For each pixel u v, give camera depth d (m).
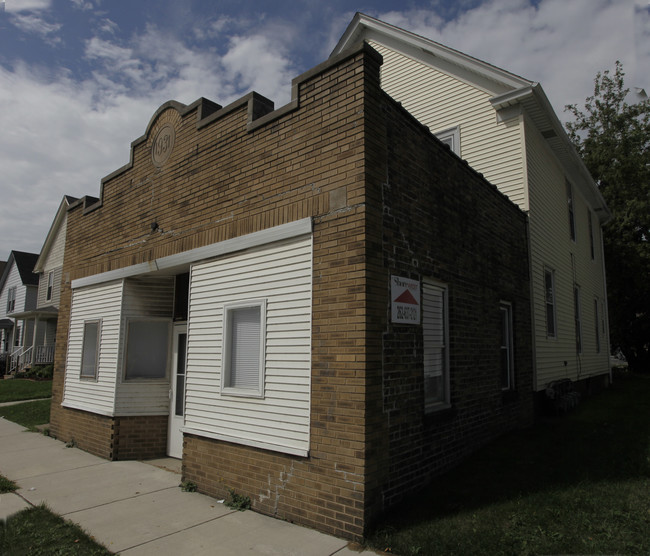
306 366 5.20
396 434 5.12
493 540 4.27
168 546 4.48
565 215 14.10
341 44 14.55
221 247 6.45
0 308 34.59
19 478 6.84
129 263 8.31
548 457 6.75
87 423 8.70
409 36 12.80
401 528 4.59
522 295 9.61
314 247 5.32
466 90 11.86
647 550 4.07
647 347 24.80
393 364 5.15
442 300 6.61
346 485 4.66
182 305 8.34
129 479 6.79
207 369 6.45
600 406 11.77
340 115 5.31
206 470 6.20
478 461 6.58
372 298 4.89
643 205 21.72
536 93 10.55
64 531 4.82
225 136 6.71
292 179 5.69
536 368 9.96
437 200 6.54
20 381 20.88
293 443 5.19
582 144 26.81
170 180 7.65
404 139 5.86
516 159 10.79
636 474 6.02
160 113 8.12
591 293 17.30
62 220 27.27
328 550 4.33
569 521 4.64
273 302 5.68
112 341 8.41
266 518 5.20
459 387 6.67
